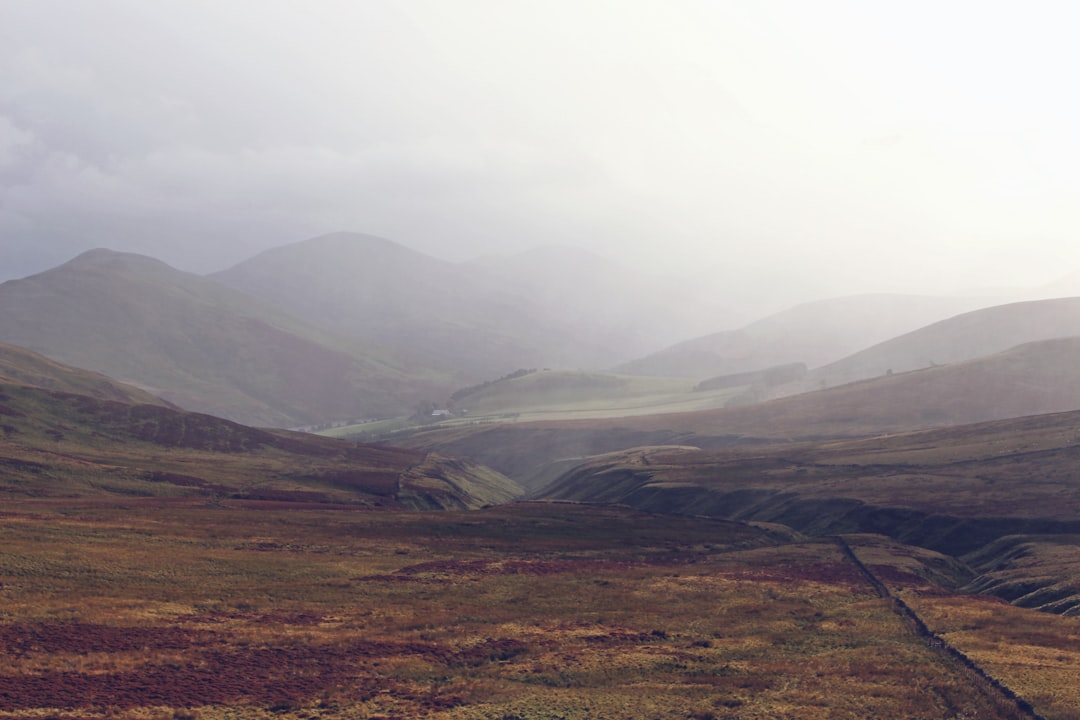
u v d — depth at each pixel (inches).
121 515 4279.0
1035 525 4601.4
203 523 4279.0
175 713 1665.8
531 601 3085.6
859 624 2785.4
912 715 1860.2
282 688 1908.2
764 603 3129.9
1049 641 2509.8
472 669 2191.2
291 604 2783.0
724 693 2010.3
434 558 3956.7
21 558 2881.4
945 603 3125.0
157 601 2605.8
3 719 1510.8
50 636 2092.8
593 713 1834.4
